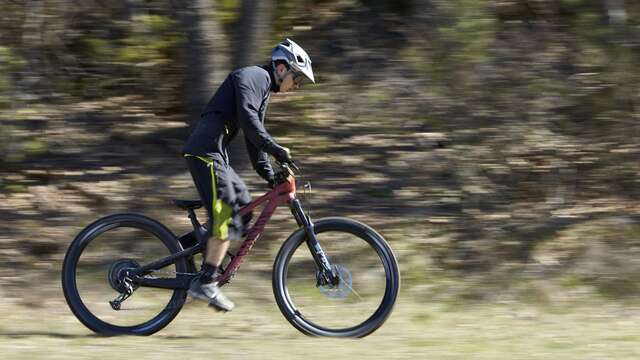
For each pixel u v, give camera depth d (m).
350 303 19.17
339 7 34.78
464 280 22.72
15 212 25.05
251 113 17.41
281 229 24.05
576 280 22.75
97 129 29.67
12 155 27.75
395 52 31.27
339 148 28.80
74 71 31.22
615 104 28.30
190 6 27.09
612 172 27.41
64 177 27.12
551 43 28.03
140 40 30.45
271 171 18.77
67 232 24.19
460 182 26.86
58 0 30.28
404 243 24.02
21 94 28.50
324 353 17.03
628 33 27.88
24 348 17.12
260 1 27.41
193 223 18.66
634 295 22.27
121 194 26.20
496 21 27.70
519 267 23.19
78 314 18.67
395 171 27.52
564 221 25.06
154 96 31.38
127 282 18.52
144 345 17.66
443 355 17.12
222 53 27.47
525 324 20.41
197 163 17.77
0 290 21.56
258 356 16.69
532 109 27.59
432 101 27.83
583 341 18.69
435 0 26.92
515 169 27.31
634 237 24.28
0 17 29.19
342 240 19.14
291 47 18.20
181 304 18.78
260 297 21.70
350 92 30.69
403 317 20.75
